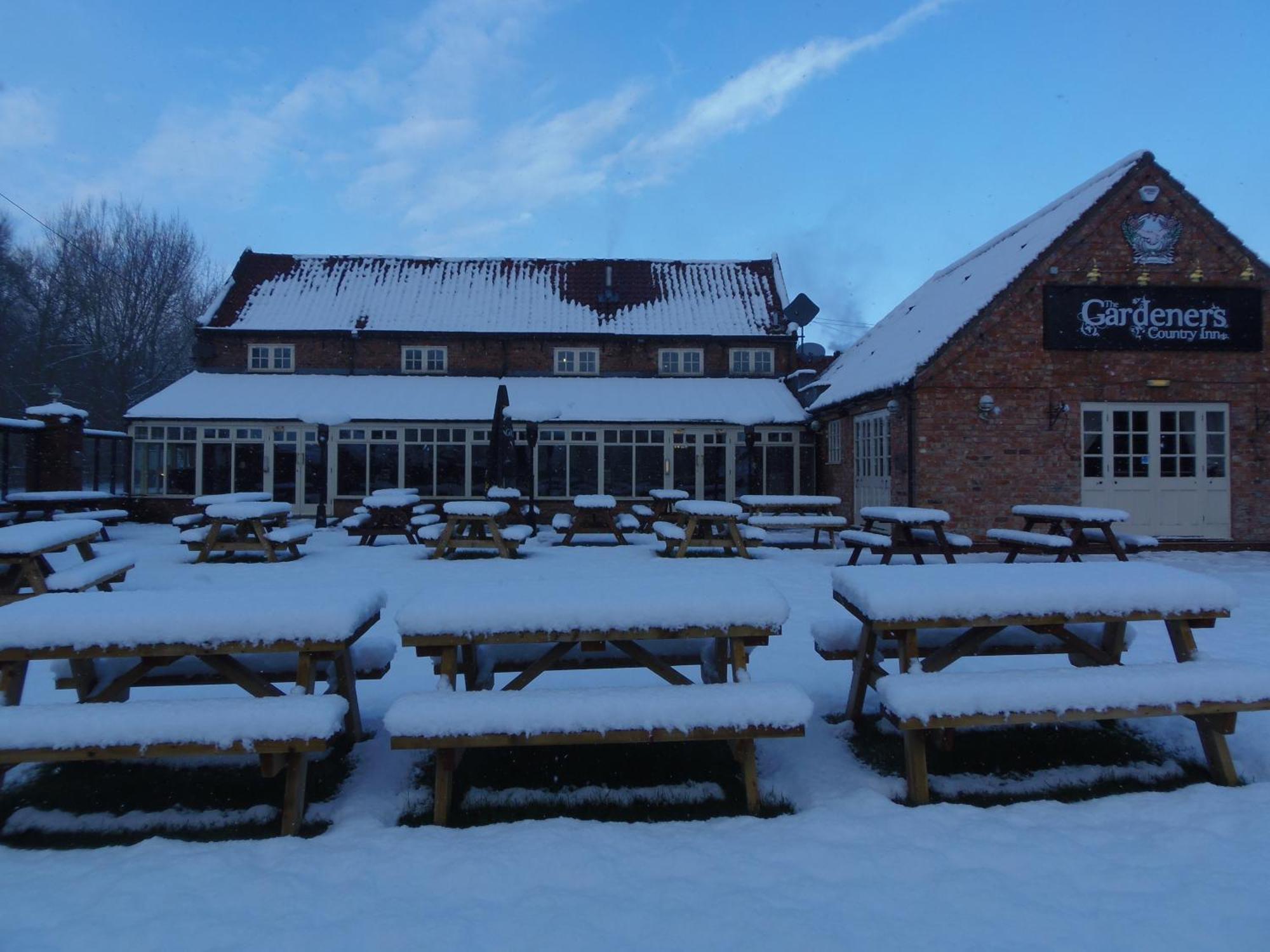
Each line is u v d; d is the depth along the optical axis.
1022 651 4.95
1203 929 2.69
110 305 43.38
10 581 8.27
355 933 2.66
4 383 40.00
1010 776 4.18
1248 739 4.47
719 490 22.05
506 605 3.80
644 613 3.85
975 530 15.30
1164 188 15.48
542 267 28.06
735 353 25.52
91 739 3.31
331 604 3.79
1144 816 3.61
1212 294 15.52
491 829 3.50
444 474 21.66
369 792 3.96
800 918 2.75
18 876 3.11
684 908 2.82
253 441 21.20
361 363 24.50
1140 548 11.94
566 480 21.78
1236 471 15.45
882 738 4.62
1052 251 15.37
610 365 25.27
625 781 4.11
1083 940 2.62
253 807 3.86
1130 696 3.81
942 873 3.08
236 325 24.19
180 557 13.84
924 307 20.14
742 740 3.80
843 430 19.84
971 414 15.34
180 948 2.58
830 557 13.70
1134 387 15.43
